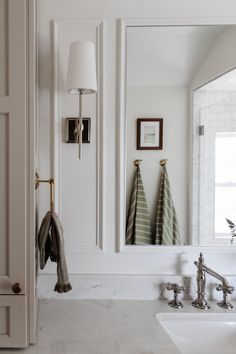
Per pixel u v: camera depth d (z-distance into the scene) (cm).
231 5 131
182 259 134
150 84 133
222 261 135
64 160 133
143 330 107
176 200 135
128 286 131
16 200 97
